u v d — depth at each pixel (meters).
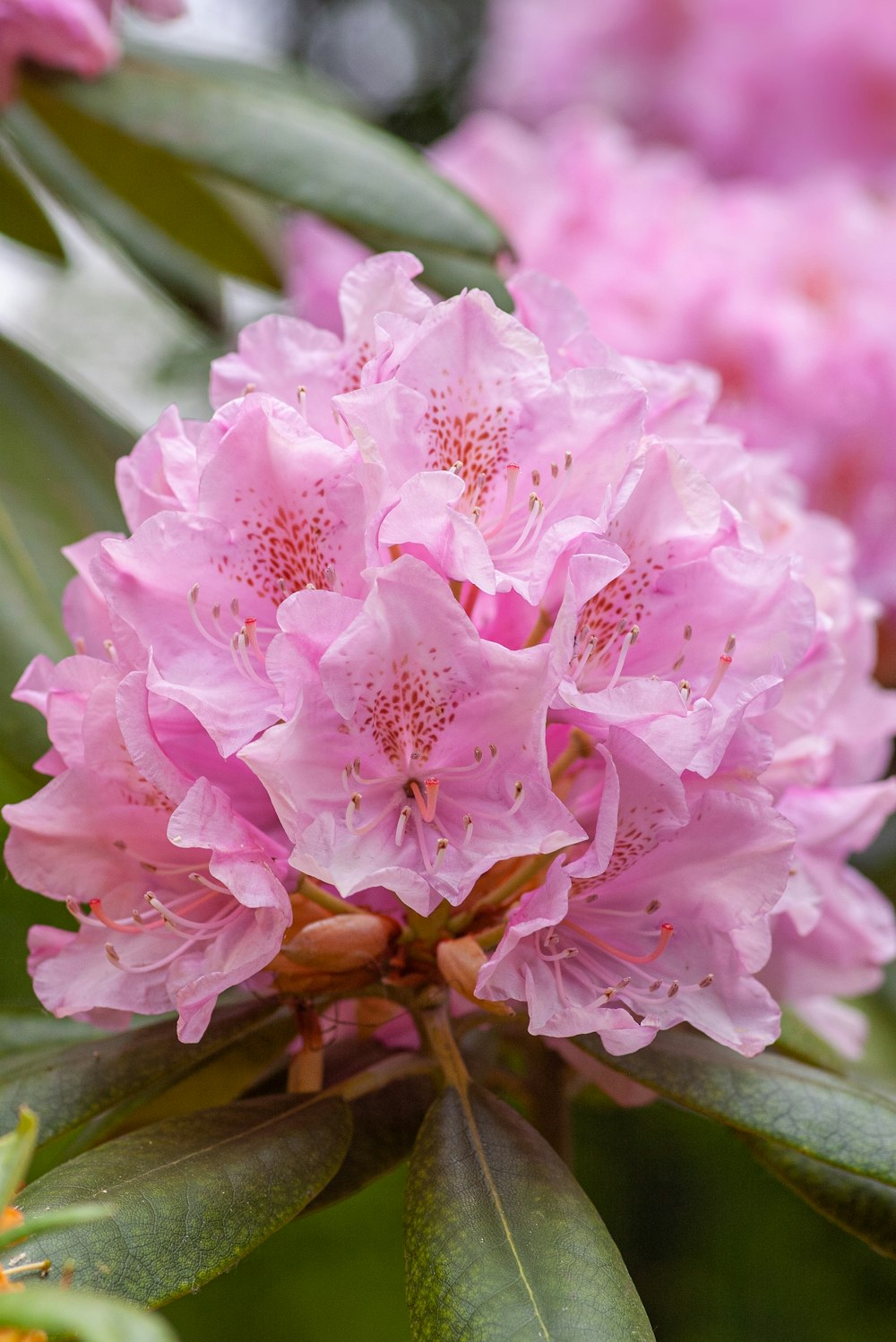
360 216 0.81
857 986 0.76
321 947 0.68
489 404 0.69
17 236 0.95
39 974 0.69
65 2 0.83
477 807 0.67
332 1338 1.19
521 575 0.68
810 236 1.07
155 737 0.67
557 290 0.71
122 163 0.91
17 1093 0.70
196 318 0.98
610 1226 1.19
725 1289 1.18
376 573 0.65
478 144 1.09
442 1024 0.70
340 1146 0.69
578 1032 0.67
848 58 1.38
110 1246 0.64
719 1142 1.18
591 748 0.68
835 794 0.74
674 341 1.02
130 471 0.71
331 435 0.70
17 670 0.76
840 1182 0.71
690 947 0.69
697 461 0.71
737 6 1.40
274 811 0.68
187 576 0.68
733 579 0.69
